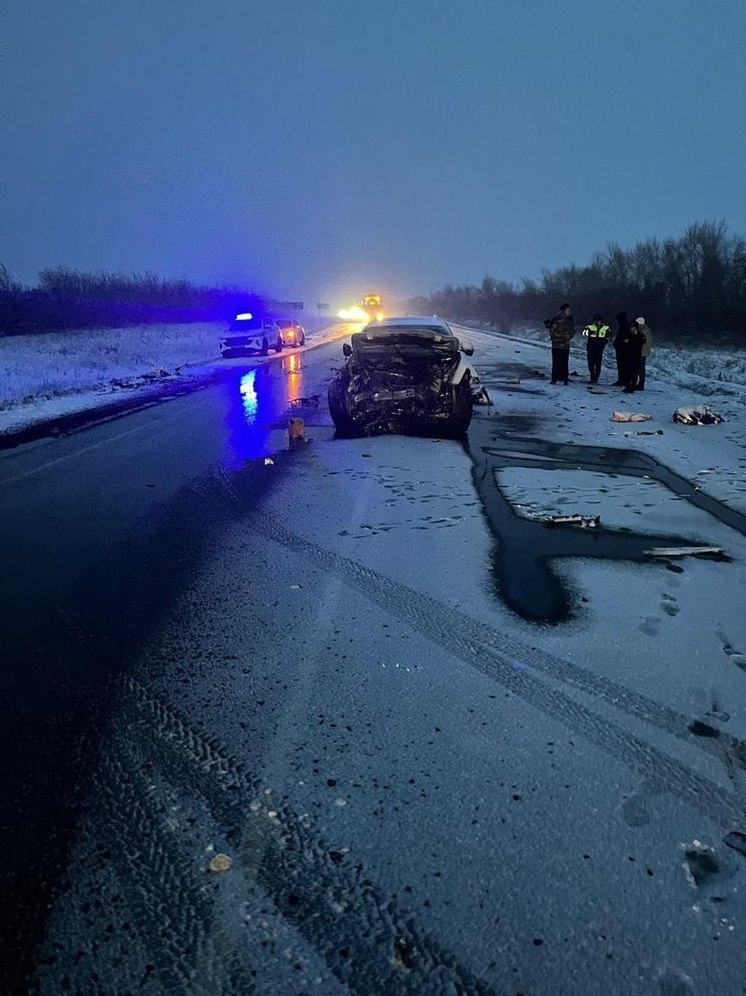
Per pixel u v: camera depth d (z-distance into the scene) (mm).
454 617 3438
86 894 1821
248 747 2432
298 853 1946
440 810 2102
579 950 1639
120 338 29672
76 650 3186
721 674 2885
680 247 28938
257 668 2975
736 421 9359
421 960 1619
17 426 9625
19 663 3082
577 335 28922
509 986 1557
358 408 8602
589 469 6676
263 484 6254
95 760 2387
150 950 1655
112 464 7215
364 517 5164
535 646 3131
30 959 1636
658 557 4289
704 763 2314
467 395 8594
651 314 28047
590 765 2303
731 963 1602
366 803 2137
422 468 6758
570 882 1830
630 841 1969
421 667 2953
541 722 2545
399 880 1845
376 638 3225
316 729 2525
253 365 19891
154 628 3385
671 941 1658
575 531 4809
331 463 7059
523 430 8812
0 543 4730
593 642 3168
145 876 1875
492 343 27234
